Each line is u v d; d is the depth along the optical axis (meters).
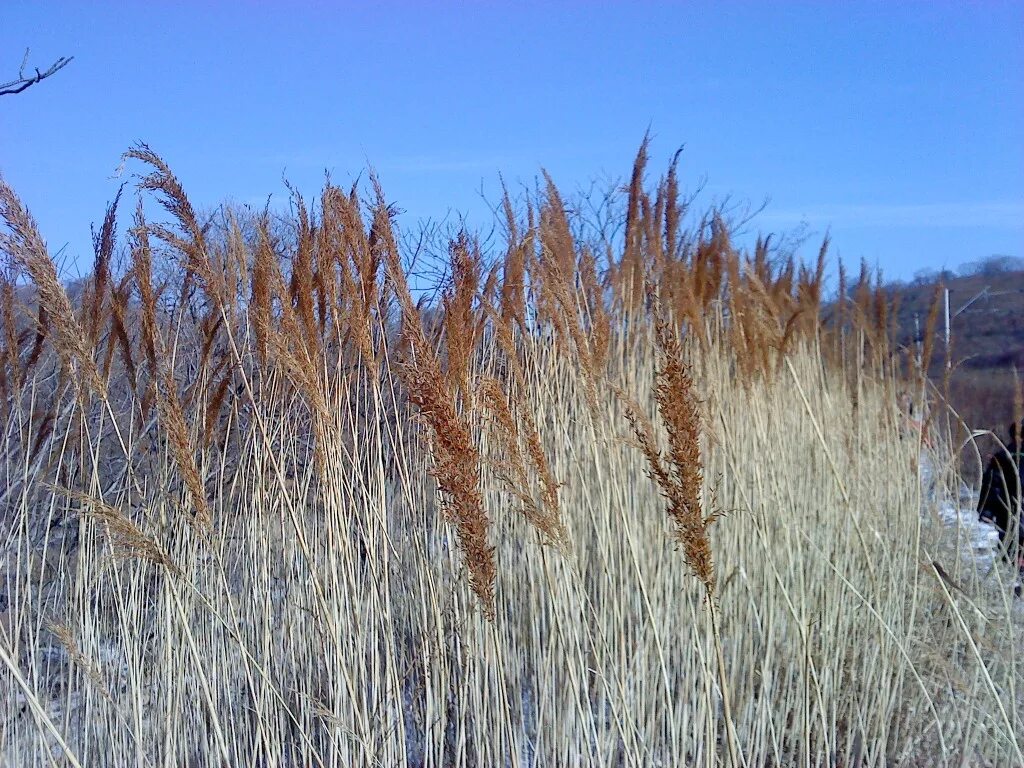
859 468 5.15
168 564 3.27
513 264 4.29
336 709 3.61
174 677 4.15
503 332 3.61
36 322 4.03
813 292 5.70
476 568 2.75
